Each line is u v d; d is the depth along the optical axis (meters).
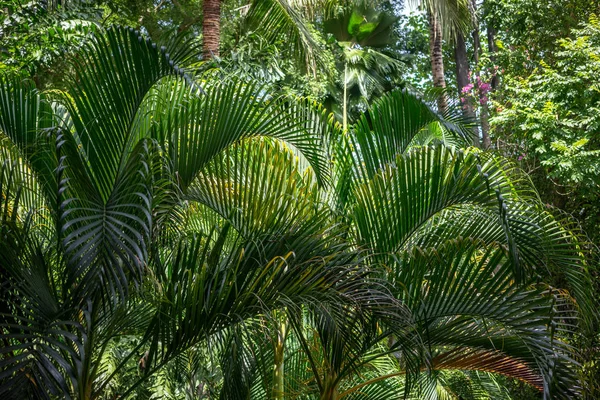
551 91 8.50
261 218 3.67
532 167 8.83
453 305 3.80
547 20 10.49
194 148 3.54
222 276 3.34
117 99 3.38
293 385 4.93
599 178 7.93
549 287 3.75
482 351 4.07
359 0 16.33
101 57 3.38
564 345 3.72
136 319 3.73
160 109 3.62
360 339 3.98
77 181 3.07
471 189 3.88
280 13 8.74
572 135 8.16
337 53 17.53
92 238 2.80
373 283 3.54
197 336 3.28
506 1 11.00
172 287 3.20
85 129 3.35
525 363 3.91
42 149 3.29
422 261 3.85
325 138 4.57
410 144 4.99
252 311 3.34
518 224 3.75
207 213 4.14
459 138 5.38
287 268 3.31
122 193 3.04
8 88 3.36
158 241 3.46
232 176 3.85
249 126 3.71
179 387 5.49
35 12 6.60
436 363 4.16
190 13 12.14
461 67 17.03
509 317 3.71
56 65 6.05
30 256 3.02
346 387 5.25
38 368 2.66
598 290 3.98
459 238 3.82
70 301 2.97
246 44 7.77
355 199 4.32
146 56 3.35
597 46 8.87
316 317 3.58
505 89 10.02
